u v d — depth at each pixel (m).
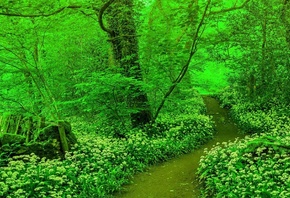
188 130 16.52
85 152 11.18
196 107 23.83
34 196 8.16
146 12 16.64
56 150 10.95
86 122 18.78
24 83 15.19
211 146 15.47
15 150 10.50
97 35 19.05
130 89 15.18
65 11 11.33
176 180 10.48
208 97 32.12
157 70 14.42
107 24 15.79
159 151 12.79
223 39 15.06
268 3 17.77
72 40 16.98
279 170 8.77
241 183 8.33
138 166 11.35
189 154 13.78
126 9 14.36
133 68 14.83
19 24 11.05
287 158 9.18
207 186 9.35
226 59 19.64
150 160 12.17
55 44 14.76
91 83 13.27
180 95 16.47
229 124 20.86
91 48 20.05
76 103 15.38
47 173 9.23
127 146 12.47
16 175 8.96
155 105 16.30
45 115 16.30
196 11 12.88
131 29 15.63
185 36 14.56
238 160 9.96
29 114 14.55
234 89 27.27
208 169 10.15
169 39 13.94
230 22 18.66
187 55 14.53
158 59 14.52
